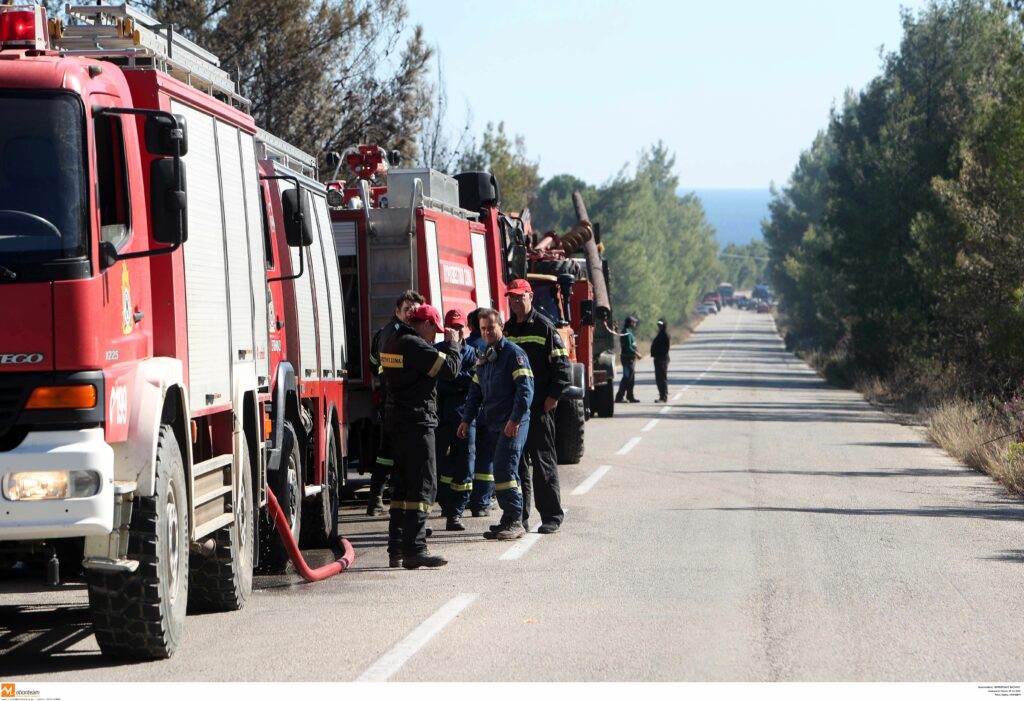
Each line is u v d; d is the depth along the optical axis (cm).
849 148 5250
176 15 2542
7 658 810
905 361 4209
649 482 1828
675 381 5272
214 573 955
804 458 2186
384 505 1695
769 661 782
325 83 2789
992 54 4169
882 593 1008
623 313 9538
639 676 743
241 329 1012
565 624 892
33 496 703
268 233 1204
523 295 1349
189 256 883
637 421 3091
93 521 709
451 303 1717
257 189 1101
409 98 2852
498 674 748
